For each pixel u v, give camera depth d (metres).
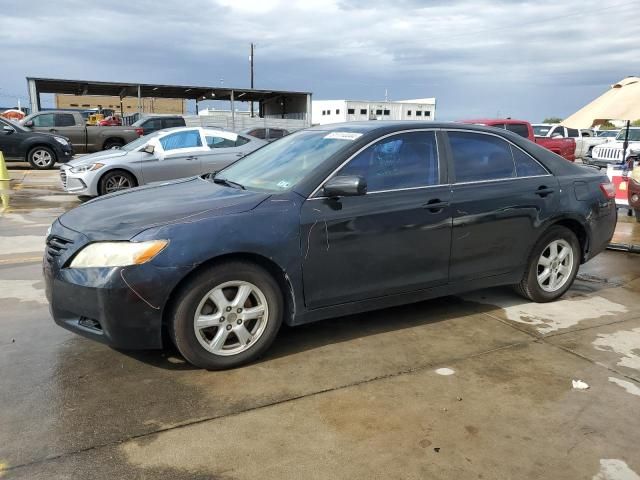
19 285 5.42
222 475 2.57
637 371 3.68
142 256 3.25
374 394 3.33
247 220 3.52
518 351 3.98
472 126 4.62
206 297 3.45
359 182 3.60
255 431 2.93
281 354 3.88
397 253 4.04
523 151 4.84
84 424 2.97
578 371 3.67
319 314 3.86
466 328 4.41
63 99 69.06
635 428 2.99
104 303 3.26
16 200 11.45
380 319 4.59
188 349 3.46
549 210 4.78
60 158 17.45
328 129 4.56
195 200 3.76
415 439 2.87
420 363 3.77
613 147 17.19
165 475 2.57
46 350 3.90
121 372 3.57
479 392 3.37
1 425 2.95
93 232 3.41
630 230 8.82
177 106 71.56
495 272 4.62
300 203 3.71
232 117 33.12
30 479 2.52
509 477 2.58
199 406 3.17
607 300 5.19
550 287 5.02
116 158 10.55
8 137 16.69
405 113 59.00
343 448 2.79
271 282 3.65
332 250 3.78
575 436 2.91
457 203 4.28
